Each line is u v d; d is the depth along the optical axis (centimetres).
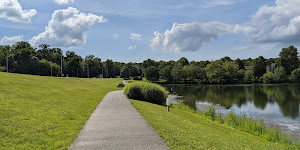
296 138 1589
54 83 3306
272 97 4522
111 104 1892
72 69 10781
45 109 1319
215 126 1443
